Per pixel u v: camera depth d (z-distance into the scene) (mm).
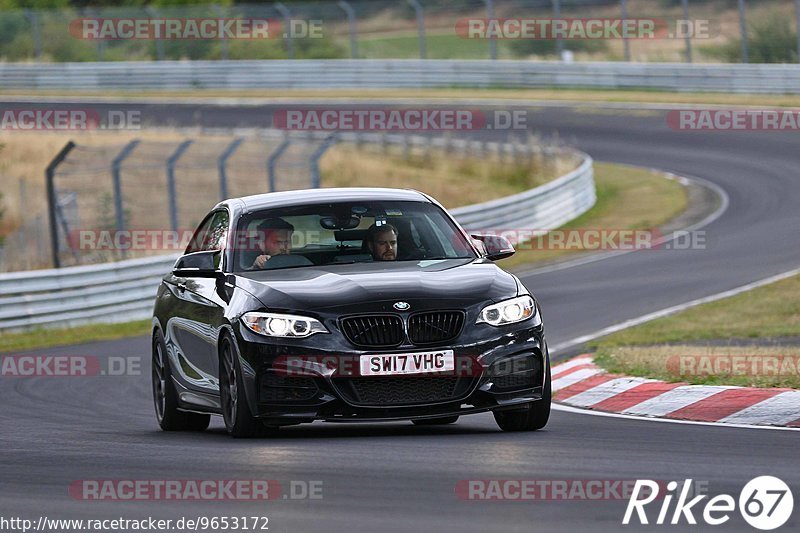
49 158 116312
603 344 47625
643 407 32438
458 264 29453
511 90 152000
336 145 120500
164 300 33719
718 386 33188
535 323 27828
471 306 27156
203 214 102812
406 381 26703
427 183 111625
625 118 133125
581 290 65625
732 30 149250
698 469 22031
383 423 32438
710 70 139500
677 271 69375
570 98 144500
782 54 140875
